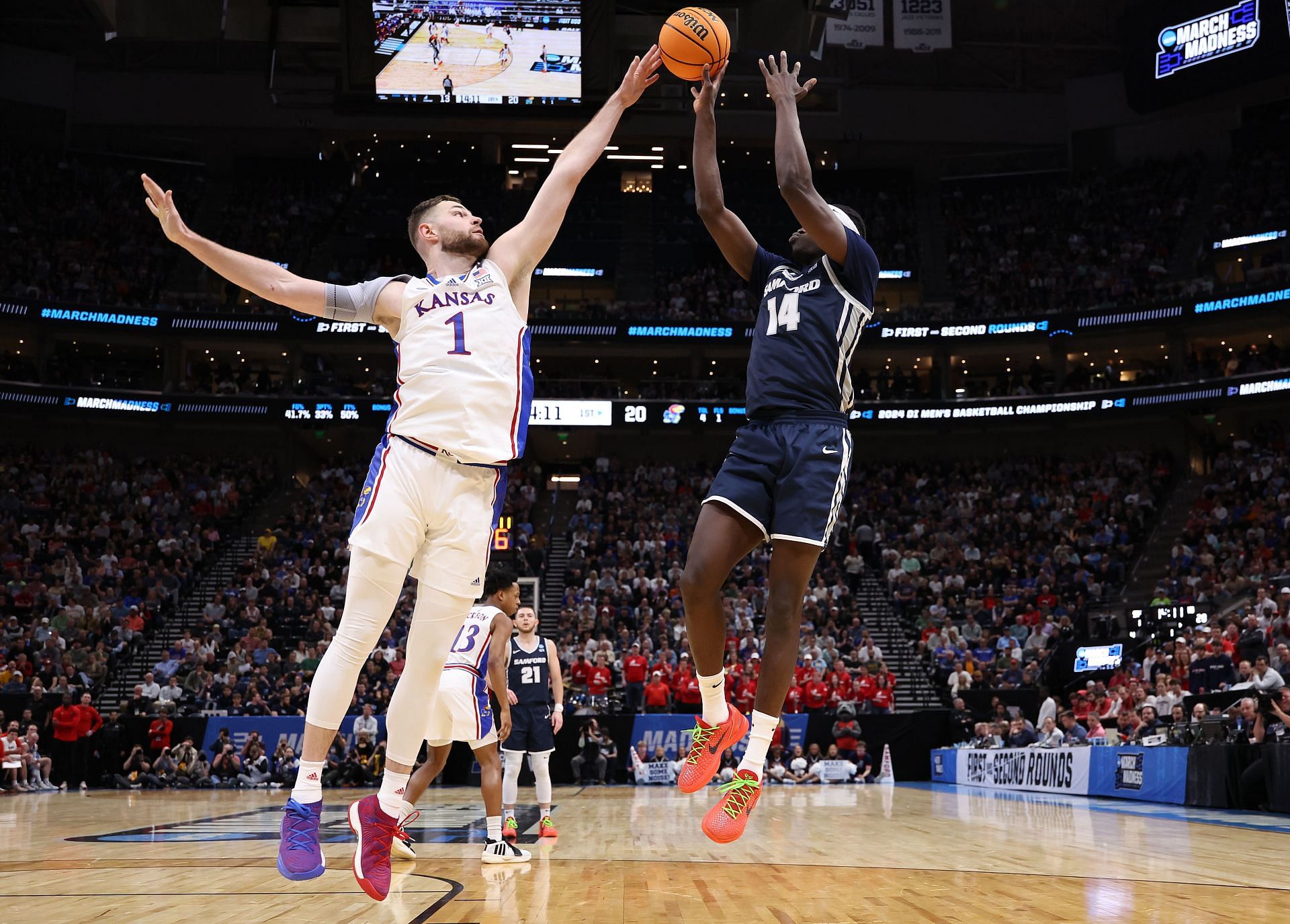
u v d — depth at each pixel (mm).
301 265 35000
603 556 28203
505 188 37156
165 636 25078
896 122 37188
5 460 30109
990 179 37375
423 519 3422
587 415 30891
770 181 38062
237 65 36312
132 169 35625
